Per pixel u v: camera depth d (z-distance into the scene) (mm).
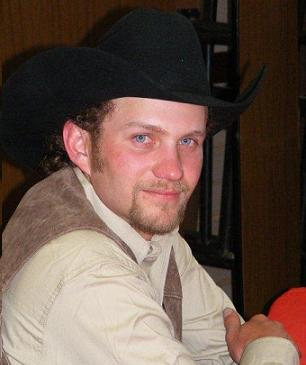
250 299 2924
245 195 2863
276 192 3039
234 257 2891
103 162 1333
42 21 2424
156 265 1535
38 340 1286
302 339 1628
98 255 1287
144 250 1425
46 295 1278
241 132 2799
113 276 1263
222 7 3717
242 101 1403
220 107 1396
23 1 2357
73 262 1277
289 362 1408
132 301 1249
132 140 1299
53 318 1269
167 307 1602
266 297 3023
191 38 1385
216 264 2979
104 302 1239
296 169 3158
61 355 1274
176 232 1558
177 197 1324
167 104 1281
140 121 1282
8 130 1494
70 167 1460
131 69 1229
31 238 1352
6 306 1350
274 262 3064
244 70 2789
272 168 2998
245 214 2865
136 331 1225
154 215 1310
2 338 1349
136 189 1307
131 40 1353
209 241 3082
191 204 3465
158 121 1281
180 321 1627
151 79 1264
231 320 1653
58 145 1490
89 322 1236
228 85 2945
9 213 2357
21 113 1439
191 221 3484
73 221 1335
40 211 1383
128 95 1276
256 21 2816
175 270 1629
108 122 1315
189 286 1735
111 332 1227
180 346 1237
